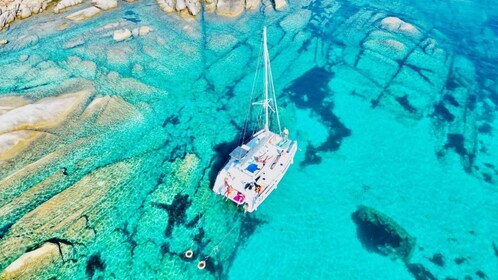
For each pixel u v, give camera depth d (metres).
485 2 49.44
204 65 38.62
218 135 31.17
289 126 32.19
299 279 21.97
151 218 24.61
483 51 40.31
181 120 32.56
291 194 26.62
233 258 22.92
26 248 22.25
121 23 44.12
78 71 36.62
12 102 31.95
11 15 44.91
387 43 40.62
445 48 40.66
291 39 42.81
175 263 22.42
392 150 29.98
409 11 47.31
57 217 24.03
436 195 26.56
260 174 25.16
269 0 49.00
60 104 31.72
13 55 39.41
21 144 28.45
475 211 25.47
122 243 23.17
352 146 30.38
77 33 42.66
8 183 26.12
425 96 34.75
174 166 28.23
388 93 35.16
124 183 26.73
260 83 36.59
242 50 40.75
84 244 22.89
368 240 23.83
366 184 27.39
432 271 22.20
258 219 24.98
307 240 23.91
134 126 31.50
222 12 46.09
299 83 36.91
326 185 27.30
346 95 35.31
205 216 24.91
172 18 45.53
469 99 34.38
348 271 22.31
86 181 26.52
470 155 29.42
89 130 30.62
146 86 35.47
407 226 24.62
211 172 27.86
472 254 23.02
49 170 27.30
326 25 45.06
